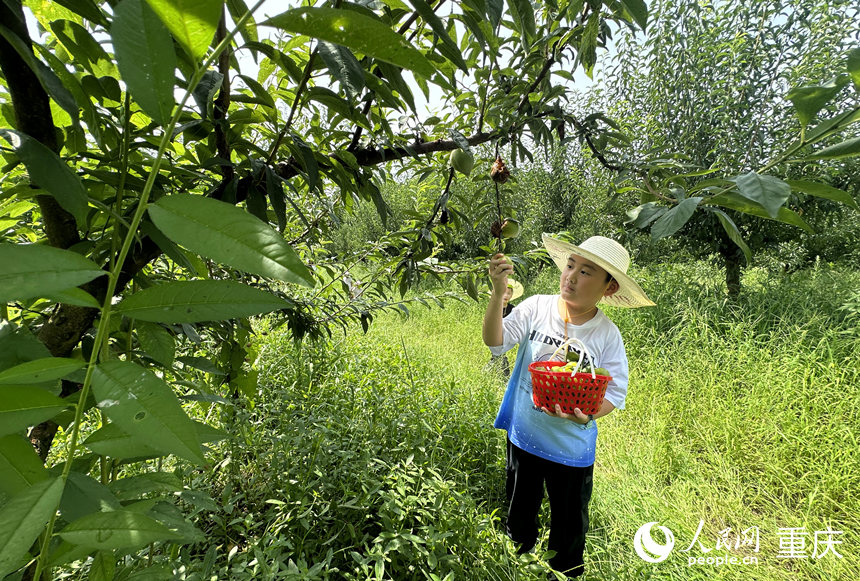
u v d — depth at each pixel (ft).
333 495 6.89
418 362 13.02
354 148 4.24
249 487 6.81
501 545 6.29
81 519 1.45
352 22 1.31
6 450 1.67
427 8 2.43
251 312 1.47
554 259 7.32
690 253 20.04
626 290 6.27
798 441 9.75
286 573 4.55
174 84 1.33
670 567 6.74
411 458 6.59
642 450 10.07
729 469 9.38
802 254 21.33
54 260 1.25
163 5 1.11
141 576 2.21
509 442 6.97
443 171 6.41
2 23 1.79
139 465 6.17
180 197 1.29
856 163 14.99
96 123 2.64
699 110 16.75
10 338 1.87
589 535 7.40
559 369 5.66
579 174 23.65
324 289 7.87
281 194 3.10
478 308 21.54
